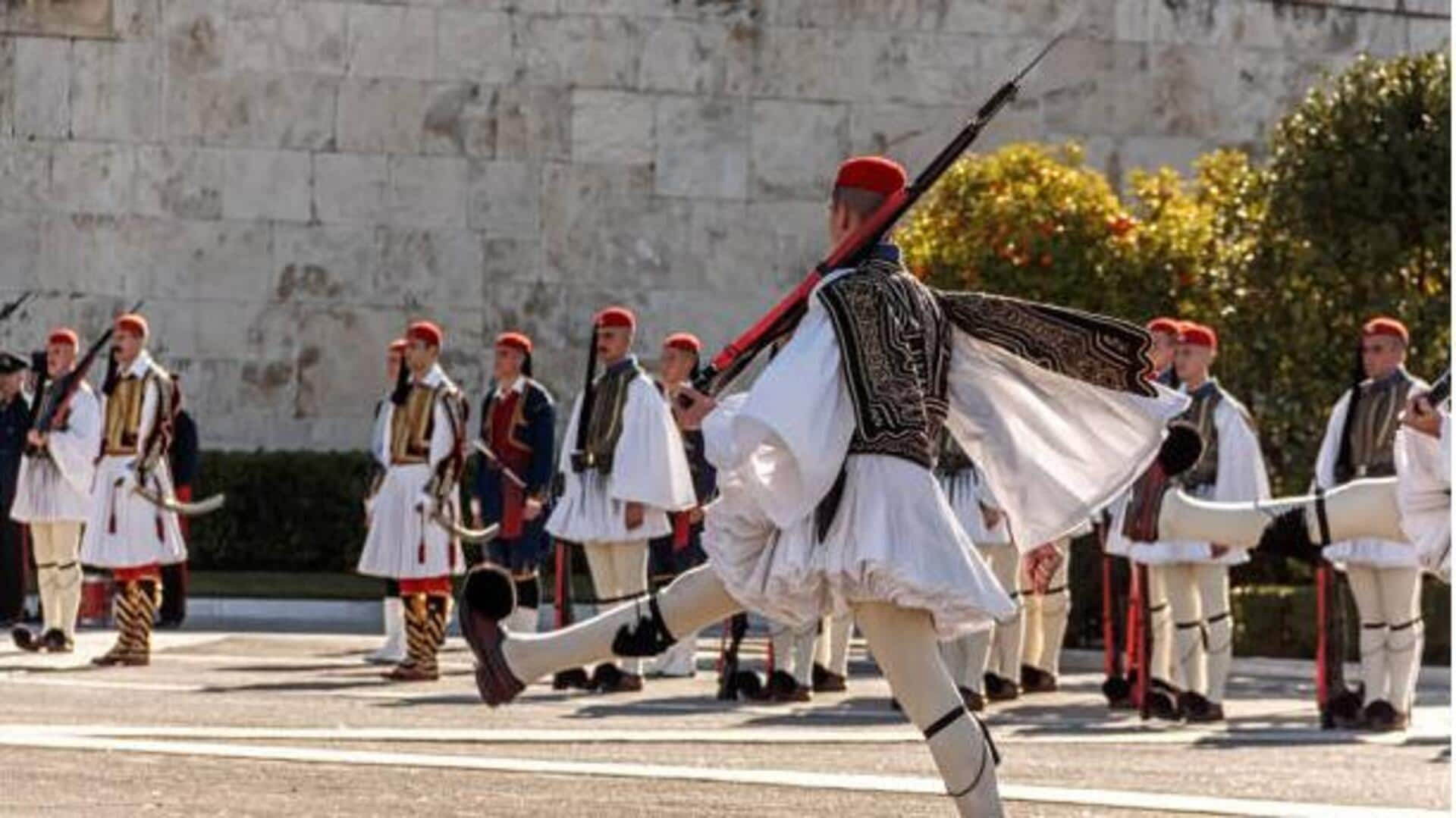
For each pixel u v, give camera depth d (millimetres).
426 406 40062
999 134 62875
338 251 60562
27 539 49094
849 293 17828
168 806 21094
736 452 17359
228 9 60250
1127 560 39031
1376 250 52062
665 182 61750
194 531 58281
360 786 22672
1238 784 24719
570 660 18844
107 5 59875
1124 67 63469
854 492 17547
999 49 62938
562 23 61406
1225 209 54875
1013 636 38688
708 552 18078
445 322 60938
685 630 18812
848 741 28297
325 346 60469
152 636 47250
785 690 36594
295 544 58562
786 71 62188
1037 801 22609
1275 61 64125
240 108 60250
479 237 61062
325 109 60562
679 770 24344
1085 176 54375
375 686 37188
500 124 61156
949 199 54250
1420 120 52406
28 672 38812
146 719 29844
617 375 39812
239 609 53594
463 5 61062
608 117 61531
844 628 38938
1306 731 33156
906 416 17656
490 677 18875
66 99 59719
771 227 62125
